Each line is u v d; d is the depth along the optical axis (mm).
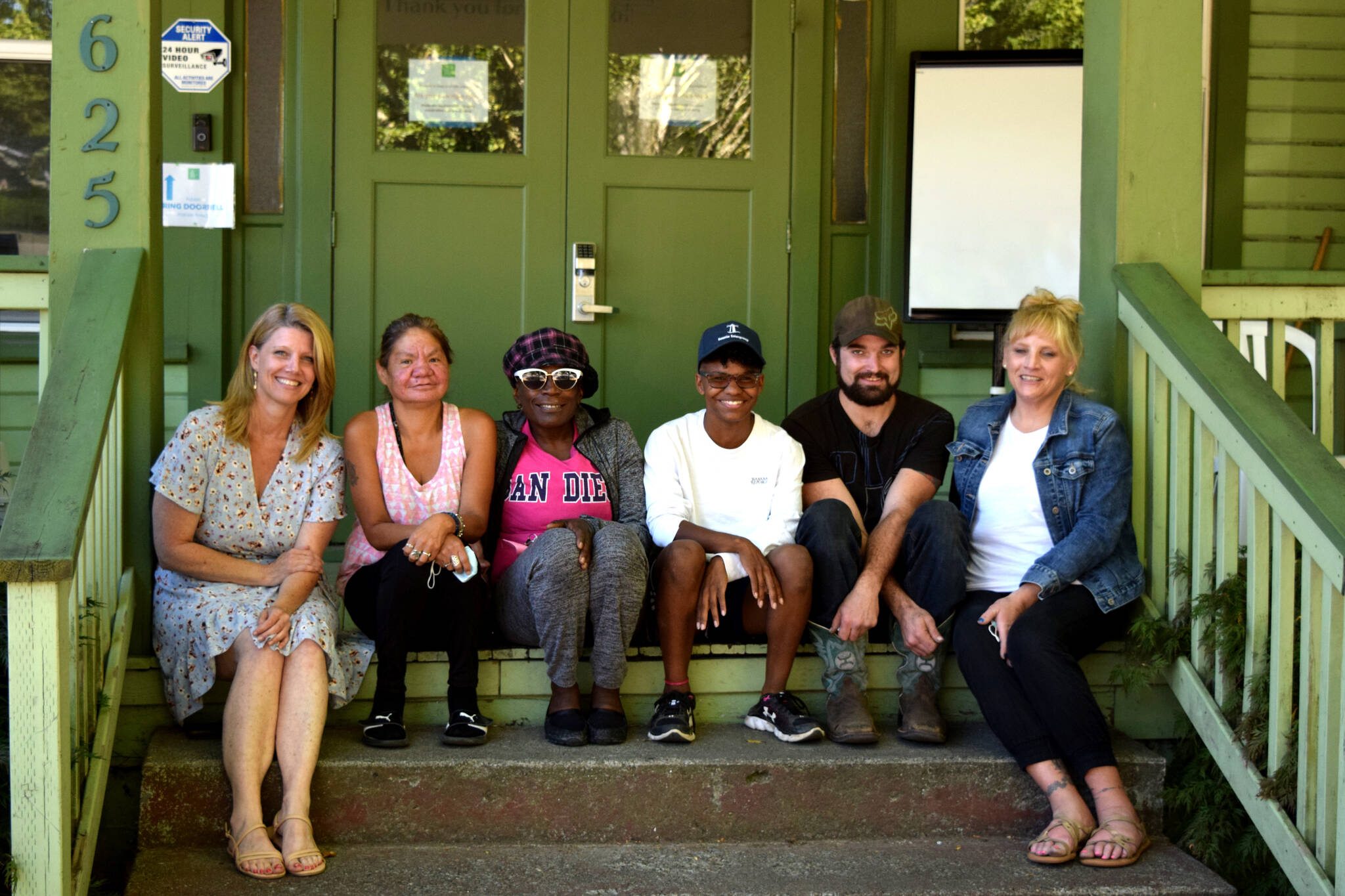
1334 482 2367
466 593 2688
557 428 2943
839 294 4301
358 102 4066
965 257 4105
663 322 4211
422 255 4113
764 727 2787
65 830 2111
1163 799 2717
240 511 2670
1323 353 3156
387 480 2846
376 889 2283
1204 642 2756
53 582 2062
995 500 2879
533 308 4156
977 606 2764
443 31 4102
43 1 4094
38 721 2072
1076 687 2564
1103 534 2729
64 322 2635
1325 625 2344
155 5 2816
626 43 4176
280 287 4078
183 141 3980
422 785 2523
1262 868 2666
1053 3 4297
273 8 4066
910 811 2621
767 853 2518
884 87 4242
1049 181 4098
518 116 4145
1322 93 4383
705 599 2750
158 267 2875
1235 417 2580
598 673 2691
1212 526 2807
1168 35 3029
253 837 2348
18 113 4094
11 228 4102
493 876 2363
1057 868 2443
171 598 2629
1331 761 2350
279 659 2498
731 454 2961
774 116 4207
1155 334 2902
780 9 4188
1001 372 4082
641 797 2566
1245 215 4387
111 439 2697
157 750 2549
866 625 2711
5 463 3367
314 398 2732
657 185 4188
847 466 3074
